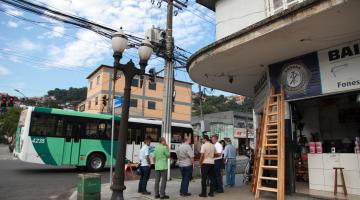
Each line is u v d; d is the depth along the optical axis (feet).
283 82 31.73
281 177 27.89
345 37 25.50
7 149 134.10
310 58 29.30
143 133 64.49
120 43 27.04
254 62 32.83
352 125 40.40
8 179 42.96
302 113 44.34
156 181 31.07
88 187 26.89
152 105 161.17
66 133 53.16
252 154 44.01
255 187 32.04
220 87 46.24
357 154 28.27
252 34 25.91
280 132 29.68
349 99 39.01
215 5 41.91
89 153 55.01
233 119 159.33
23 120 51.93
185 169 32.37
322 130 42.91
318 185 30.91
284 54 29.96
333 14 21.36
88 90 166.91
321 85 28.12
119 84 150.92
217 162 34.17
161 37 47.37
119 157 25.88
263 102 36.73
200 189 36.73
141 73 28.35
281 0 32.58
